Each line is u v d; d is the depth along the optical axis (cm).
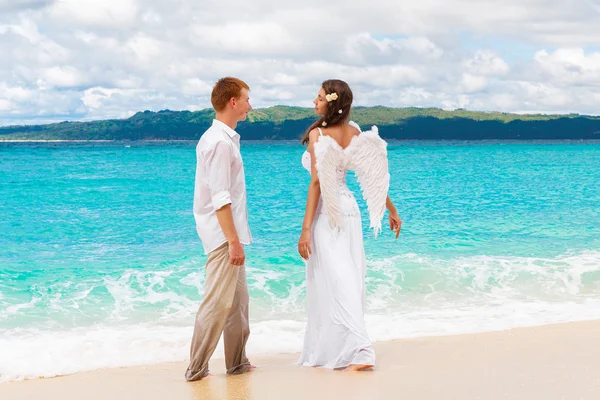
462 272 816
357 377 389
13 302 694
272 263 886
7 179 2859
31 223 1397
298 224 1331
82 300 705
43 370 445
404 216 1464
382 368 411
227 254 380
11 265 909
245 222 389
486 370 400
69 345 522
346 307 409
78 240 1155
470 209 1620
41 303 692
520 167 3884
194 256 977
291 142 13088
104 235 1215
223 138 371
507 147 9000
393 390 358
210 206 380
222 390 372
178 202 1892
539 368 403
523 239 1113
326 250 418
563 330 534
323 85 423
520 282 781
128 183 2658
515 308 662
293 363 446
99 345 524
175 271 845
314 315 428
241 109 383
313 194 419
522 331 534
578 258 909
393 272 816
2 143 13888
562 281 784
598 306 669
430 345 486
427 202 1812
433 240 1095
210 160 367
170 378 413
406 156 5700
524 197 1959
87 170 3628
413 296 722
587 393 347
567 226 1287
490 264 858
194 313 660
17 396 377
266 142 13162
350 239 428
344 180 432
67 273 845
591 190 2217
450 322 601
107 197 2048
